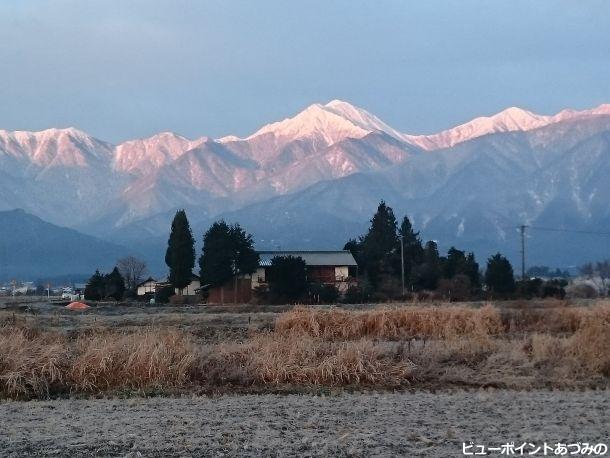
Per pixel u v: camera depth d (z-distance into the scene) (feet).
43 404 72.13
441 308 137.08
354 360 85.40
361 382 84.23
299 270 250.37
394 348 96.48
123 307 233.76
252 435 55.93
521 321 136.36
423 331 126.62
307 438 54.60
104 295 327.47
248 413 65.41
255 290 258.37
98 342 88.74
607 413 64.59
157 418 63.10
